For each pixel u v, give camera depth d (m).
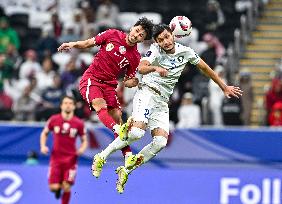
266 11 69.94
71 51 62.75
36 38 69.81
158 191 46.69
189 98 54.69
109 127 30.52
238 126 54.78
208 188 46.78
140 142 47.09
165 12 74.81
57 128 44.88
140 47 59.47
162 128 30.98
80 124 45.22
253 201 46.78
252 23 68.25
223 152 48.28
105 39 31.38
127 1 75.75
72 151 45.16
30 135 48.28
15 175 46.56
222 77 56.59
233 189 46.81
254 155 48.34
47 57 59.88
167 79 30.70
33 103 55.12
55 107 55.03
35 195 46.53
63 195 45.28
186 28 30.39
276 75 59.31
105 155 30.94
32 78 56.03
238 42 64.56
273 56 66.00
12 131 48.12
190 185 46.84
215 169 47.72
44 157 48.38
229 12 73.44
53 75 57.97
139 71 29.58
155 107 30.94
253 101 58.75
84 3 67.81
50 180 45.09
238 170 47.28
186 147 48.22
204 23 70.38
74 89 54.59
